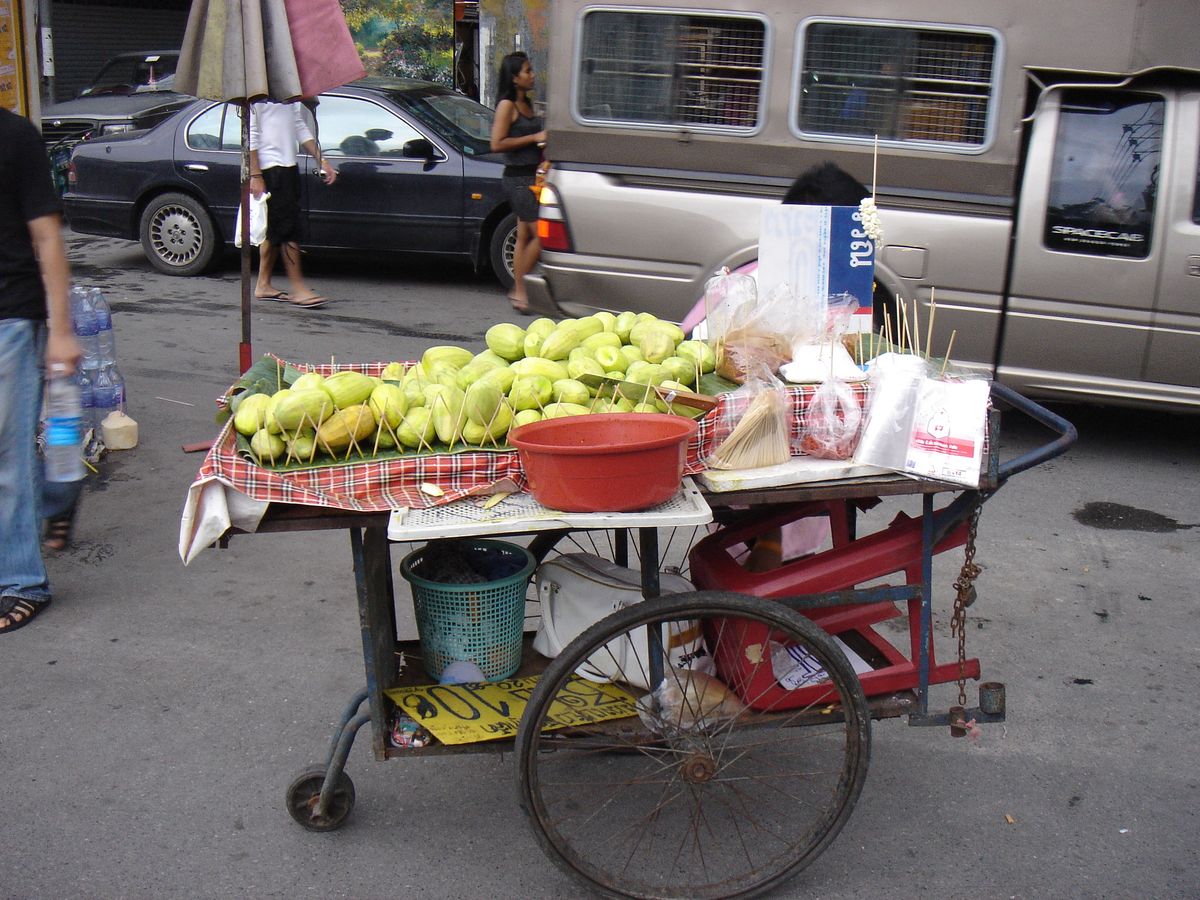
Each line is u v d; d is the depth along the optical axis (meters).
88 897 2.83
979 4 5.56
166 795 3.24
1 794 3.22
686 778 2.78
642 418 2.61
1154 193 5.52
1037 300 5.74
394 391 2.71
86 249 11.77
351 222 9.61
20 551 4.16
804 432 2.77
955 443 2.67
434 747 2.77
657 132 6.03
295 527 2.56
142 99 14.35
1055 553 4.92
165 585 4.53
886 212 5.81
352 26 15.48
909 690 2.99
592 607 3.03
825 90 5.80
